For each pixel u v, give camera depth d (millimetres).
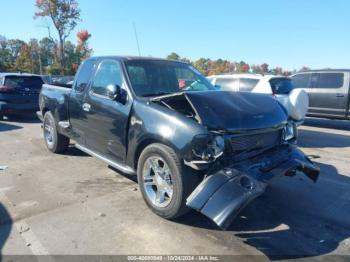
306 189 4629
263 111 3762
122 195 4254
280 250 3059
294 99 6664
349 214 3863
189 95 3465
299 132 9781
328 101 11016
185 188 3258
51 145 6254
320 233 3400
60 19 49781
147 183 3734
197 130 3137
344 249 3104
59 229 3340
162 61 4816
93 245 3061
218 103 3494
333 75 10891
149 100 3770
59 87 6000
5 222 3465
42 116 6559
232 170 3146
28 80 10852
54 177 4930
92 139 4797
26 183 4652
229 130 3244
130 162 4012
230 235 3305
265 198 4277
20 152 6426
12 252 2926
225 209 2883
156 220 3566
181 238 3219
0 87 10273
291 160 3732
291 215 3799
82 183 4684
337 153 6980
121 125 4023
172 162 3285
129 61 4398
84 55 59875
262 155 3600
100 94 4555
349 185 4855
